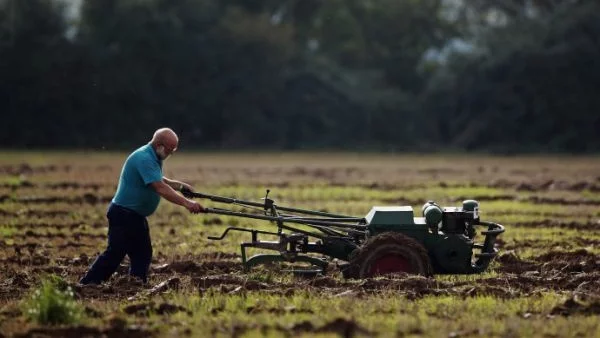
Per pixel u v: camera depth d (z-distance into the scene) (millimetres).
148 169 42906
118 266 47562
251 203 45719
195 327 34938
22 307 38125
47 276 44969
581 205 88375
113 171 128125
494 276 46031
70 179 111188
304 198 93188
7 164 141500
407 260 43812
